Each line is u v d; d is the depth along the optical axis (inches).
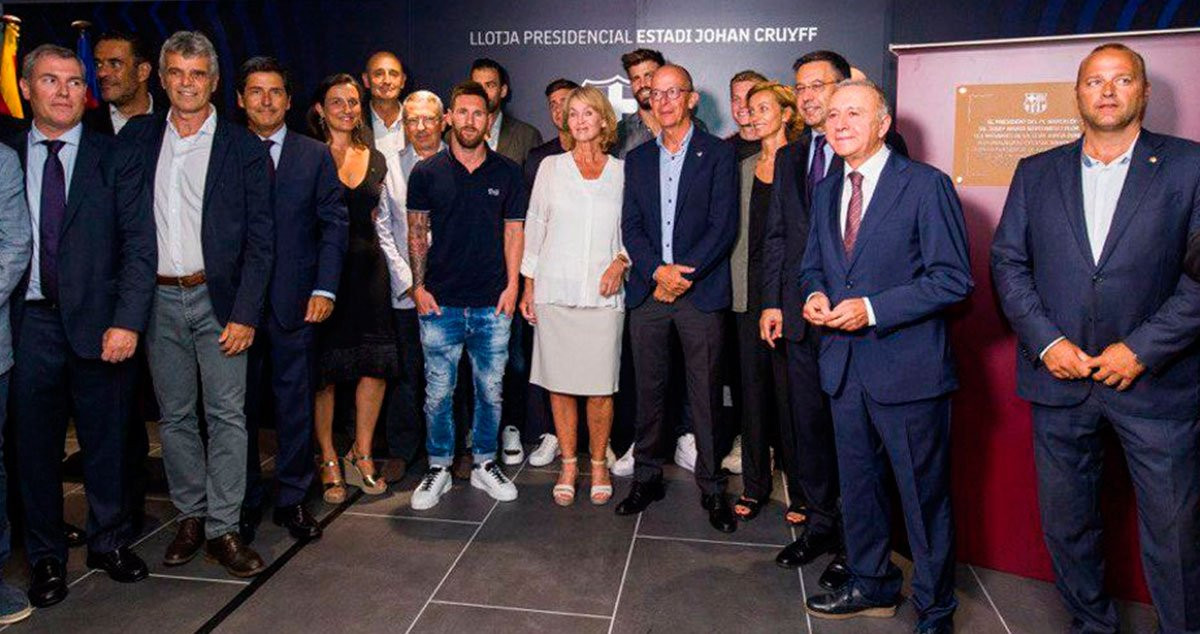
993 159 100.7
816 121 103.7
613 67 163.8
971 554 110.2
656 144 124.3
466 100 125.2
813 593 103.7
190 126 106.1
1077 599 89.8
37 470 101.0
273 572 110.0
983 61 100.0
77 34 174.9
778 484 143.6
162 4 173.0
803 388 107.3
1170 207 79.7
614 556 114.8
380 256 134.7
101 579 107.7
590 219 125.7
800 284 99.1
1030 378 88.2
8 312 96.3
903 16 156.0
